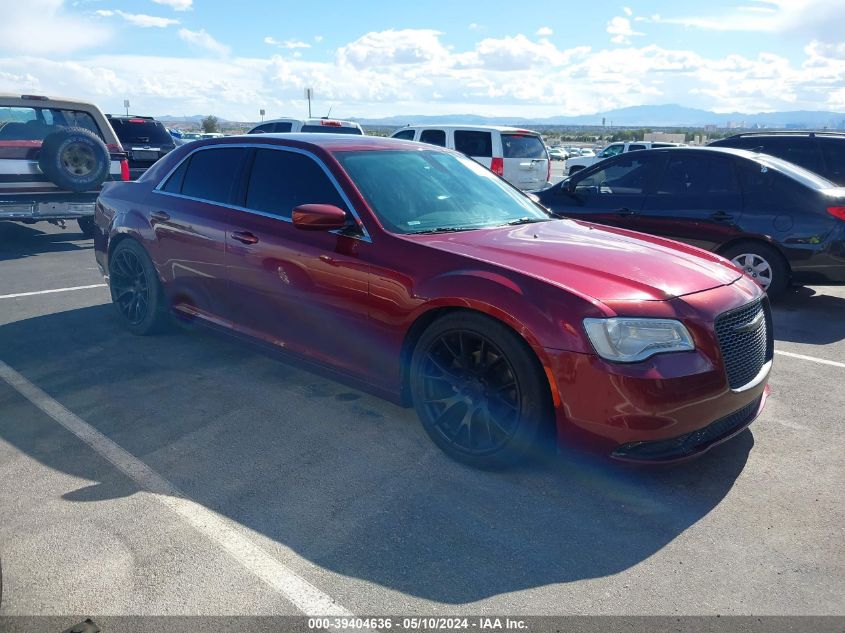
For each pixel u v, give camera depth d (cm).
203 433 388
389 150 458
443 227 404
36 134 965
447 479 340
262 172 457
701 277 352
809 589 262
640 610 249
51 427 392
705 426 322
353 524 300
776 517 312
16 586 255
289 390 452
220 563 271
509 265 341
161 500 317
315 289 405
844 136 934
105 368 488
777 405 442
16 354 516
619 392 303
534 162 1434
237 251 451
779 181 685
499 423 335
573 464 357
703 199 720
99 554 275
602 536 295
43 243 1033
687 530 301
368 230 387
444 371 353
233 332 470
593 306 310
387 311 371
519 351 322
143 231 528
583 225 458
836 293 783
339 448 372
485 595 256
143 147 1603
